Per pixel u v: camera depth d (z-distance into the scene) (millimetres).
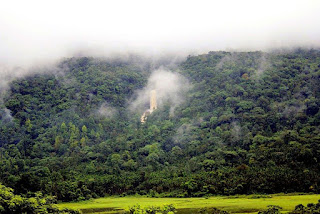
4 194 84438
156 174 180375
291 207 104000
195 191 154500
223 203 123125
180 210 111438
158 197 160625
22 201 84688
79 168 197375
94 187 171875
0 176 169875
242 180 147000
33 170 191875
